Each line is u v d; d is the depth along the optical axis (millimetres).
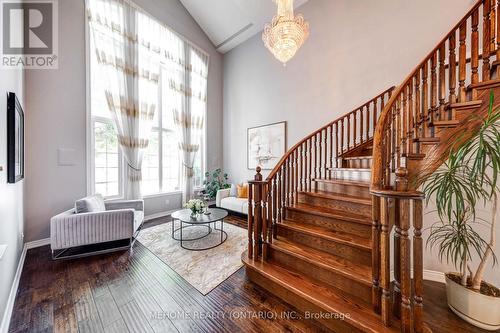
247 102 5375
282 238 2369
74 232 2566
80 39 3350
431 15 2891
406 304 1258
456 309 1667
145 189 4445
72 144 3271
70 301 1823
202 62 5430
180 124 4926
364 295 1569
